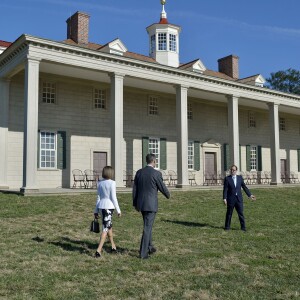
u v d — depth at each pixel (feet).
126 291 17.42
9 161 65.16
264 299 16.35
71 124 71.92
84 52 60.18
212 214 43.91
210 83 76.84
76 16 76.28
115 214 42.52
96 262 22.41
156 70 69.05
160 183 23.73
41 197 49.65
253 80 94.48
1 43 77.97
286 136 111.34
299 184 90.89
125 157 78.43
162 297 16.60
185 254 24.64
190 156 89.35
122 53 74.84
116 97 63.46
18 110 66.64
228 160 95.30
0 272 20.21
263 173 102.83
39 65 61.82
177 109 72.38
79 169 72.28
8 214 39.04
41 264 21.86
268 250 25.98
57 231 32.35
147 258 23.30
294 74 191.11
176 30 90.43
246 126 100.99
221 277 19.49
